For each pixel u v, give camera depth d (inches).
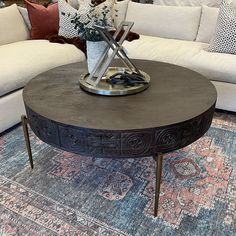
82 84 57.9
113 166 64.3
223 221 48.8
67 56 93.7
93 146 45.6
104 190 56.9
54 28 106.7
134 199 54.4
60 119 46.3
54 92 56.5
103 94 54.6
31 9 104.4
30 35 111.5
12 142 74.1
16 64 79.3
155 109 49.1
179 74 65.1
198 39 102.6
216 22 90.5
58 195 55.8
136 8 111.5
